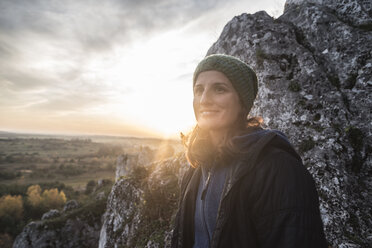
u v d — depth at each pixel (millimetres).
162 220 4062
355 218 2100
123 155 27641
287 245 571
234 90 792
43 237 12289
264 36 3551
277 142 733
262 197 669
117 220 5336
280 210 618
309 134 2750
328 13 3420
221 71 781
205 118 801
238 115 842
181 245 1020
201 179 1023
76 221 13195
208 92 799
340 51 3090
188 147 1049
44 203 48281
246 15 4062
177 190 4578
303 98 2971
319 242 584
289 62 3264
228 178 777
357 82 2863
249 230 701
